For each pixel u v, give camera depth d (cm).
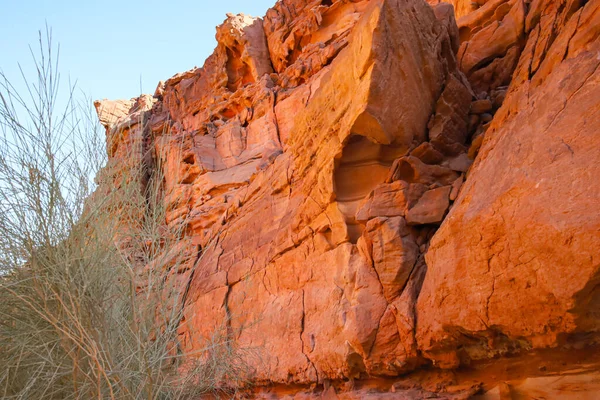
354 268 601
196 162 1374
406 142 600
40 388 331
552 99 396
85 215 371
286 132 1293
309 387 661
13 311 346
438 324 462
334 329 608
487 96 670
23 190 347
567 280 323
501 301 387
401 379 545
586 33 400
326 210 675
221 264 967
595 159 328
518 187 379
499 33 693
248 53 1452
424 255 516
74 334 302
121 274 378
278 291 778
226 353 501
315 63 1293
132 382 343
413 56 575
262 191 959
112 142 450
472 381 481
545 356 412
